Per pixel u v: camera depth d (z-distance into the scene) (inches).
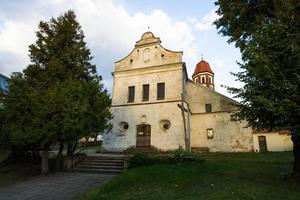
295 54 315.6
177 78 946.1
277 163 536.1
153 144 894.4
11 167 637.9
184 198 301.9
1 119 601.6
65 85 571.8
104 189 385.4
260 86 340.5
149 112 941.2
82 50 666.8
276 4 387.2
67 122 521.7
